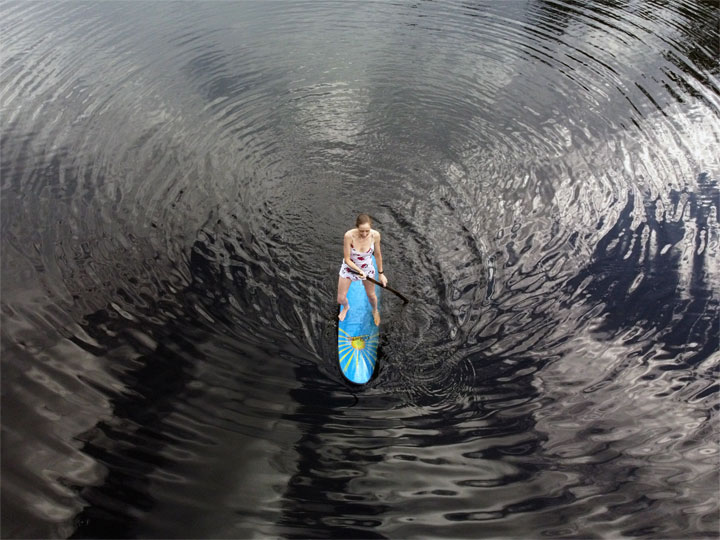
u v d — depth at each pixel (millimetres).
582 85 12242
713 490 5188
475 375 6496
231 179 9625
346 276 6988
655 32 14820
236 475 5359
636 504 5113
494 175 9797
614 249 8094
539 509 5109
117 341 6645
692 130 10562
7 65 12742
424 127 11164
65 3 16875
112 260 7781
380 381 6473
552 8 16656
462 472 5477
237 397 6160
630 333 6871
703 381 6254
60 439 5500
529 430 5863
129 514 4922
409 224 8844
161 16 16031
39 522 4770
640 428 5812
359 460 5582
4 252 7742
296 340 6953
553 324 7047
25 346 6445
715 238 8141
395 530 4926
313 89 12414
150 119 11016
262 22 15773
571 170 9727
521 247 8242
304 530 4926
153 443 5570
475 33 15039
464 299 7488
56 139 10242
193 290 7473
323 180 9758
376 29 15383
